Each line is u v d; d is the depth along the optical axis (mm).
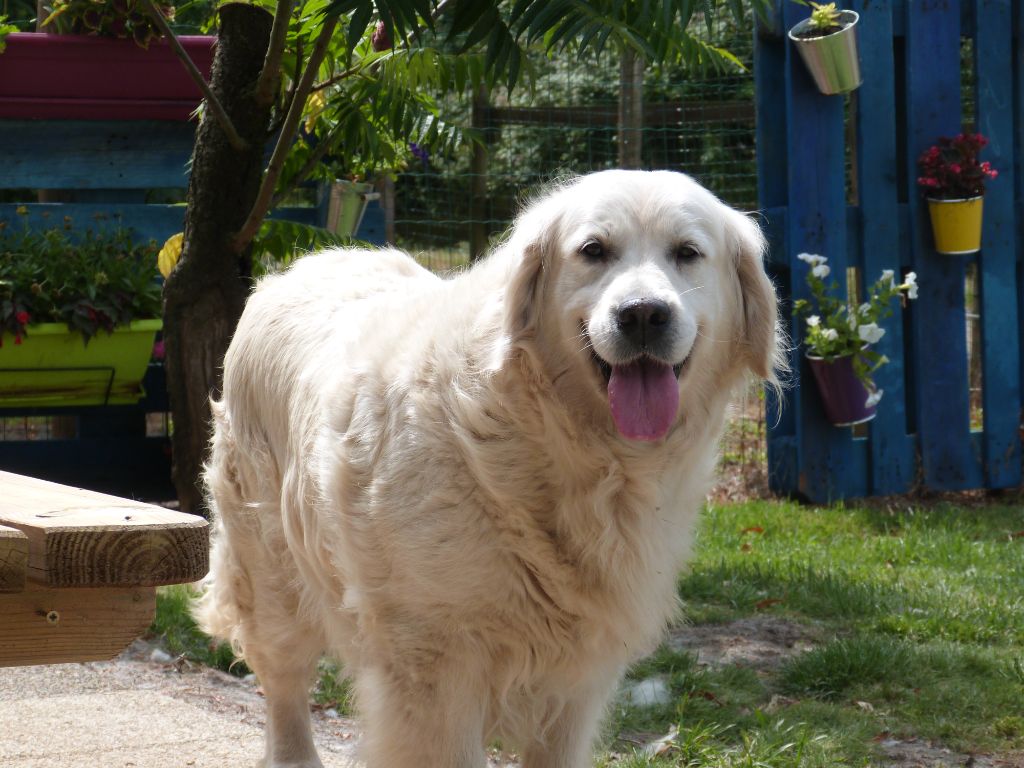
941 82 7871
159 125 6789
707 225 2865
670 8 4270
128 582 1703
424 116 6051
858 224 7867
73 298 6402
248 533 3582
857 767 3566
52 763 3461
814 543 6613
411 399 2814
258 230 5613
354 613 2990
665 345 2611
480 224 10617
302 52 5531
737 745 3756
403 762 2797
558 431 2693
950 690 4203
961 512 7496
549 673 2838
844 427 7789
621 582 2756
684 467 2873
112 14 6215
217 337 5602
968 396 8062
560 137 12336
